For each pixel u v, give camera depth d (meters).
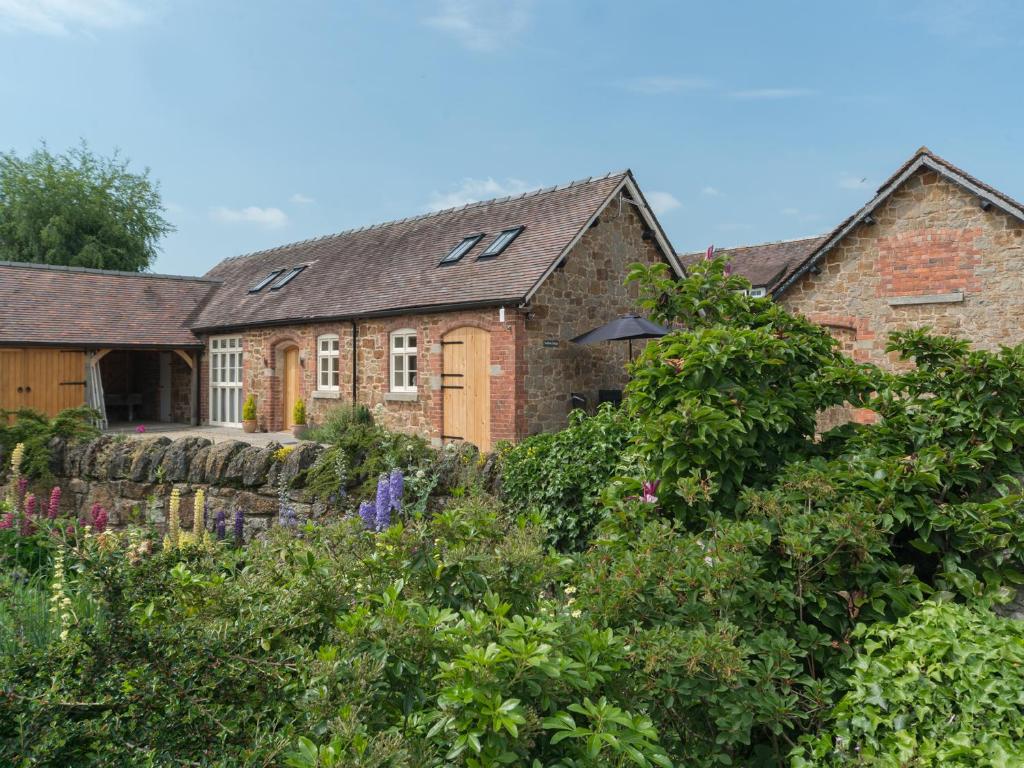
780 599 3.44
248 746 2.41
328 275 19.12
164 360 23.12
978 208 11.66
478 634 2.46
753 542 3.52
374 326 16.05
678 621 3.17
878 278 12.59
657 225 15.95
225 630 2.76
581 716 2.48
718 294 5.43
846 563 3.68
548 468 6.98
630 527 4.15
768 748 3.12
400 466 7.55
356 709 2.19
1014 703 2.56
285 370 19.11
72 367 18.66
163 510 8.77
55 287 20.38
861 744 2.75
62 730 2.40
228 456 8.41
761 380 4.58
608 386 15.10
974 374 4.29
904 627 3.17
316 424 17.58
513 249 14.77
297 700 2.50
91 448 9.52
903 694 2.71
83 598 4.06
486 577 3.08
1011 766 2.32
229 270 24.77
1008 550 3.63
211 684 2.56
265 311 19.08
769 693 2.95
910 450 4.41
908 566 3.67
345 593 3.18
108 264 34.91
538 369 13.66
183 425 21.58
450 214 18.73
